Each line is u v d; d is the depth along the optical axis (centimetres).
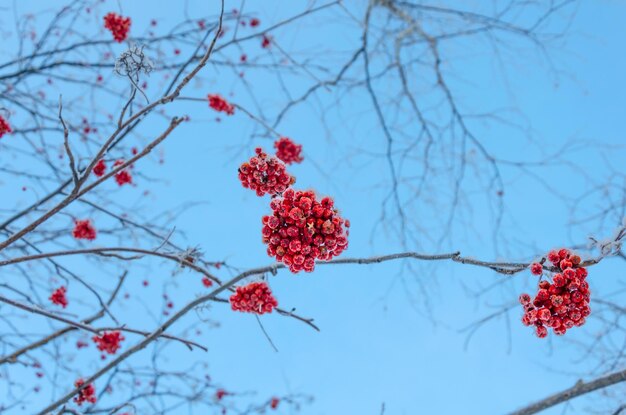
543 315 293
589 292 299
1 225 491
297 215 283
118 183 624
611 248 302
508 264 316
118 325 498
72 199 365
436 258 332
